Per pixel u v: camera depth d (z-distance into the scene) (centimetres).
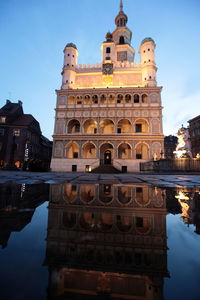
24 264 101
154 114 3472
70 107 3706
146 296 75
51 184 589
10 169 3231
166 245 138
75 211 246
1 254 113
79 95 3762
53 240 142
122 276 92
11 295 70
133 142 3394
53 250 123
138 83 3822
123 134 3428
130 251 126
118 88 3631
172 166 2061
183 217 222
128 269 99
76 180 820
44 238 145
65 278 89
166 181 827
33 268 97
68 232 163
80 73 4025
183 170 1967
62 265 102
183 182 755
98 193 414
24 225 180
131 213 240
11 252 117
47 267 99
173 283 86
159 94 3547
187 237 155
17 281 83
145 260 111
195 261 110
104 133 3662
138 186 577
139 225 189
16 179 782
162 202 316
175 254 121
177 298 72
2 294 71
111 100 3775
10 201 304
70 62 4003
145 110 3512
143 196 378
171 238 153
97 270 97
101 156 3634
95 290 80
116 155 3381
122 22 4788
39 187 503
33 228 170
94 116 3622
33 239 142
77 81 4016
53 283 82
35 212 235
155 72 3784
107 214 233
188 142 2253
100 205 288
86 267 101
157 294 76
